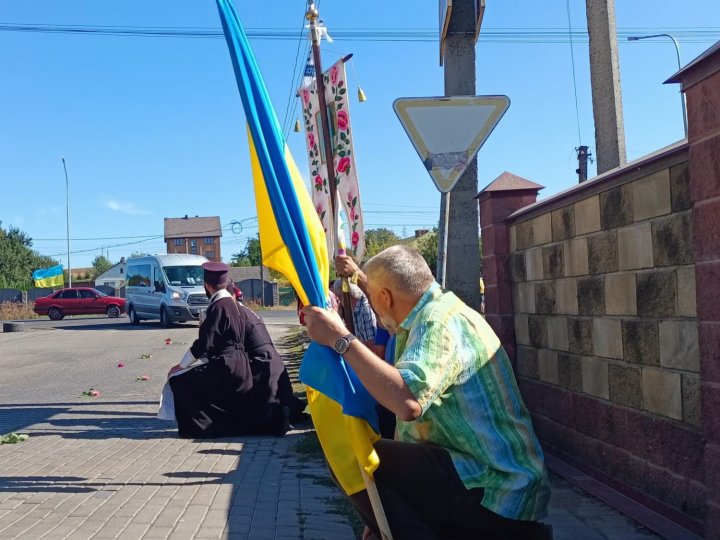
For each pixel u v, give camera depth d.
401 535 2.77
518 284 7.04
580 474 5.61
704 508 4.12
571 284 5.84
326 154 3.56
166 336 24.42
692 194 3.88
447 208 5.22
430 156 5.21
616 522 4.54
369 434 2.82
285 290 54.69
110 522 4.75
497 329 7.30
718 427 3.65
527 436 2.81
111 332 27.12
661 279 4.52
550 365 6.32
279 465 6.41
